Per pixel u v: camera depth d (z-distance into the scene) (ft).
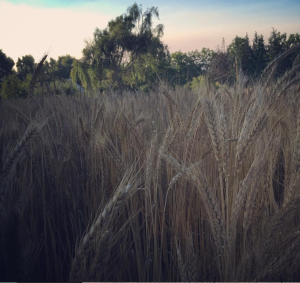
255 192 6.44
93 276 4.37
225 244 6.15
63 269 7.89
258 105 7.39
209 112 6.81
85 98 20.01
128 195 4.65
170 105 10.00
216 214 5.97
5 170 5.90
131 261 8.30
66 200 9.95
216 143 6.52
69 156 10.45
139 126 12.05
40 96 16.48
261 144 7.72
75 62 152.66
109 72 160.86
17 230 4.50
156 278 7.59
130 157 10.42
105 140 8.66
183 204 8.52
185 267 5.68
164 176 10.44
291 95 12.78
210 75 13.60
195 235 8.14
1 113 15.34
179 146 10.37
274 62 12.35
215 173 9.36
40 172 10.05
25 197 7.85
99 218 4.51
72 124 13.57
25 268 4.69
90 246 4.37
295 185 5.71
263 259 5.87
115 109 14.03
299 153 6.72
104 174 9.16
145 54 165.78
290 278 6.21
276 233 5.94
